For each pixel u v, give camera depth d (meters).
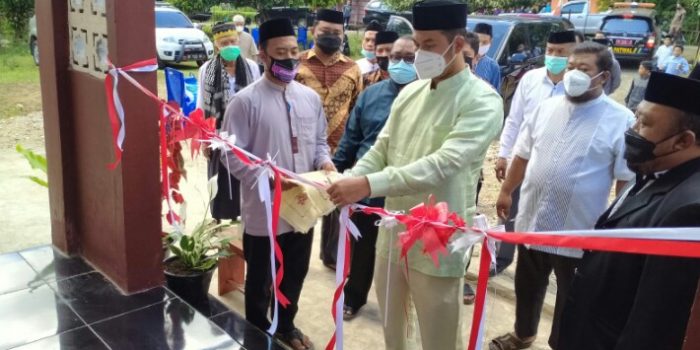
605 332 1.68
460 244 1.75
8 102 8.89
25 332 2.51
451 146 2.04
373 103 3.21
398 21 8.71
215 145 2.33
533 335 3.06
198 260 3.13
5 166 5.99
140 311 2.74
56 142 3.10
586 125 2.62
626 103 8.09
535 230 2.75
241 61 4.40
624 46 14.09
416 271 2.20
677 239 1.33
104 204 2.90
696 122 1.52
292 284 2.89
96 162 2.89
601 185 2.62
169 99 4.36
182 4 18.09
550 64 3.65
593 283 1.73
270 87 2.69
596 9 18.47
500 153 4.01
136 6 2.54
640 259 1.58
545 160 2.72
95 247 3.10
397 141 2.33
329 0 17.73
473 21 8.83
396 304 2.38
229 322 2.88
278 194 2.15
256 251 2.75
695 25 17.53
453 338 2.26
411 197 2.25
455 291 2.21
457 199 2.18
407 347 2.50
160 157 2.84
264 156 2.66
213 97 4.23
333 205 2.31
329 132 3.82
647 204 1.62
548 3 18.66
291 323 3.00
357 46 17.39
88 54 2.79
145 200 2.81
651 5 15.07
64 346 2.44
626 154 1.69
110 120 2.64
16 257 3.22
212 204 3.69
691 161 1.58
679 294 1.38
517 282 2.97
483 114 2.08
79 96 2.92
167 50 11.84
